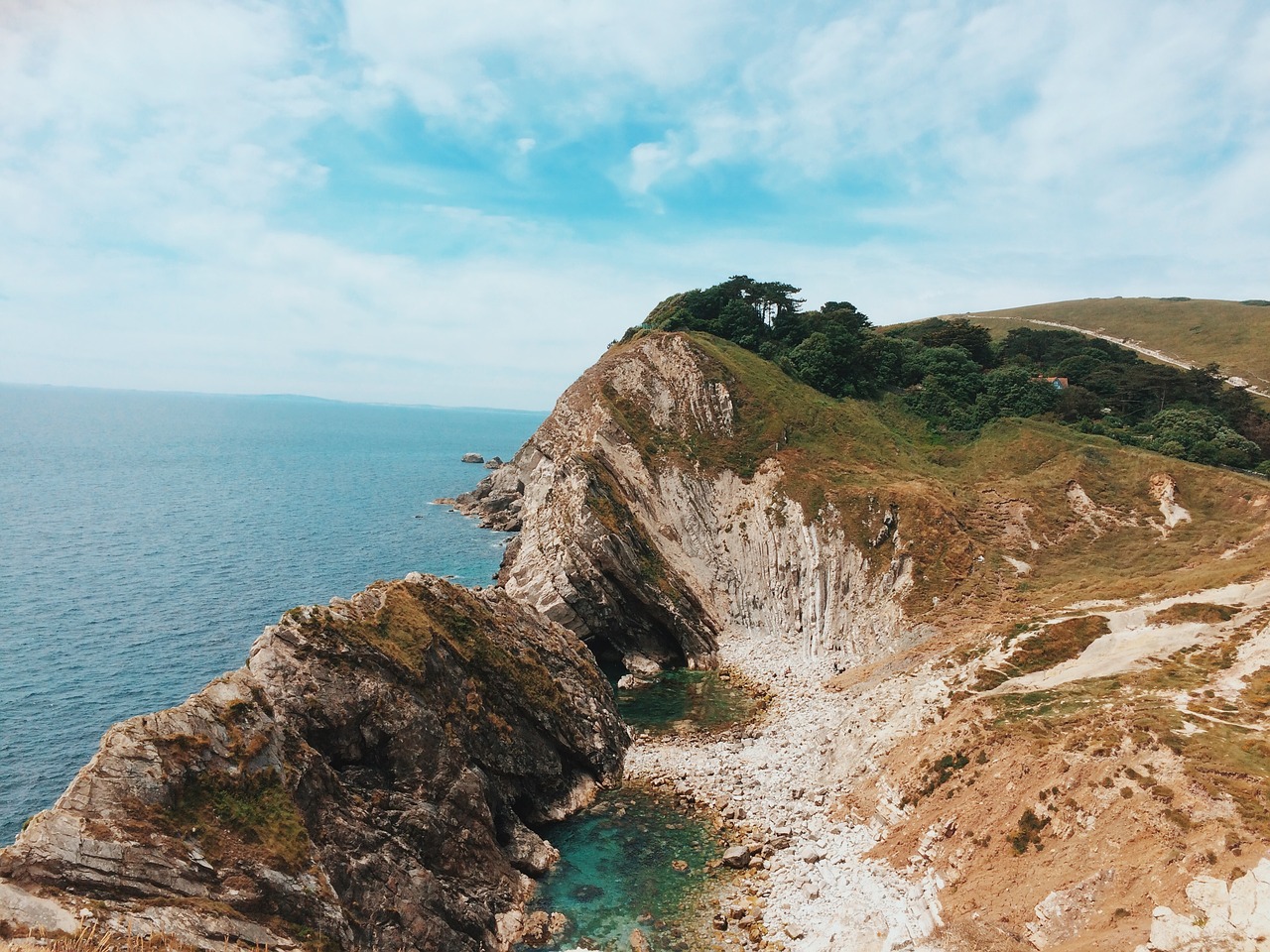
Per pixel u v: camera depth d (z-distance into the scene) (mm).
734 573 74312
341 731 31844
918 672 49500
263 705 28953
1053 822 29344
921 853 32812
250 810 25688
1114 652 41156
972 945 26422
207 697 27422
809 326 113750
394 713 33594
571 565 66875
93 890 21219
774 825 39250
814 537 73500
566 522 70938
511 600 50594
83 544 100875
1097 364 112500
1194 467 75812
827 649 64438
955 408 99875
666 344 97875
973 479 83938
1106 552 67438
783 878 34625
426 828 31969
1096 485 76938
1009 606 58969
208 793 25094
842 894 32312
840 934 29594
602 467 78125
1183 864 24188
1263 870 22406
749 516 78562
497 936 31297
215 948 21938
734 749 48469
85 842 21562
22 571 86188
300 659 32031
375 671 34188
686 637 66938
